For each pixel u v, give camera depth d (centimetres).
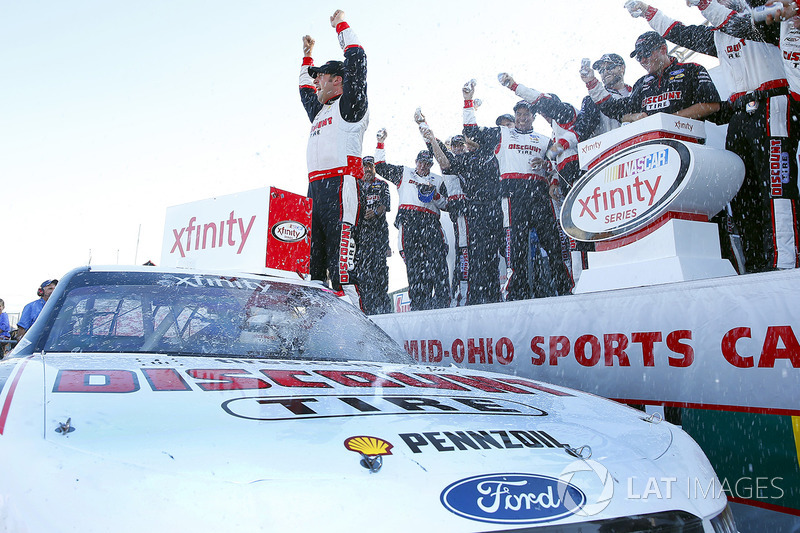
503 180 555
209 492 85
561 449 110
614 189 360
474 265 597
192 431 98
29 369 133
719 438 219
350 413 112
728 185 337
